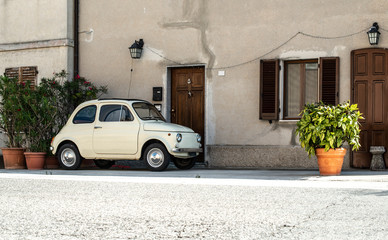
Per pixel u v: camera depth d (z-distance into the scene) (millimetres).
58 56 17672
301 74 14766
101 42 17312
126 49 16938
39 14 18125
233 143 15344
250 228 5344
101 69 17281
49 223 5668
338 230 5191
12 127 15531
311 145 11508
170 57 16266
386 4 13656
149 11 16609
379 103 13594
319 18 14375
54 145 14250
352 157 13797
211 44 15688
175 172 12867
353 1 14000
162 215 6145
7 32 18703
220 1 15570
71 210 6516
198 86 16078
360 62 13820
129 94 16859
